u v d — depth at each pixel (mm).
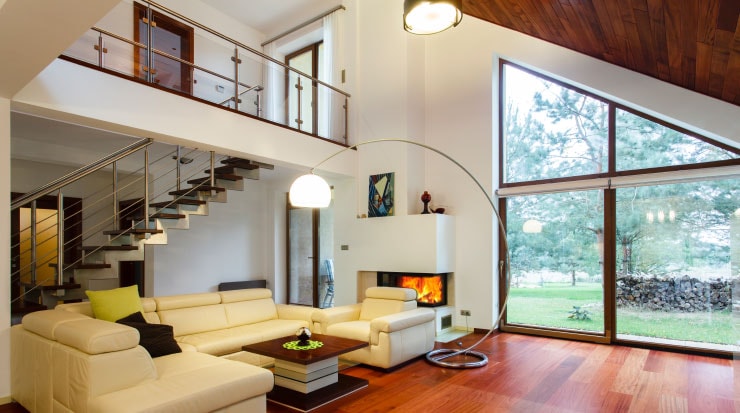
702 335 5012
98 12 2244
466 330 6410
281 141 5867
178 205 5637
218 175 5836
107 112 4098
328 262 8281
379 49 6984
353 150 7129
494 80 6430
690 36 3533
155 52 4633
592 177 5746
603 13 3770
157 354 3498
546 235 6105
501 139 6535
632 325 5441
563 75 5805
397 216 6480
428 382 4109
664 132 5297
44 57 2781
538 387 3955
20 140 5969
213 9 8016
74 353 2762
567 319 5902
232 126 5238
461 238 6535
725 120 4785
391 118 6758
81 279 4980
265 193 9148
